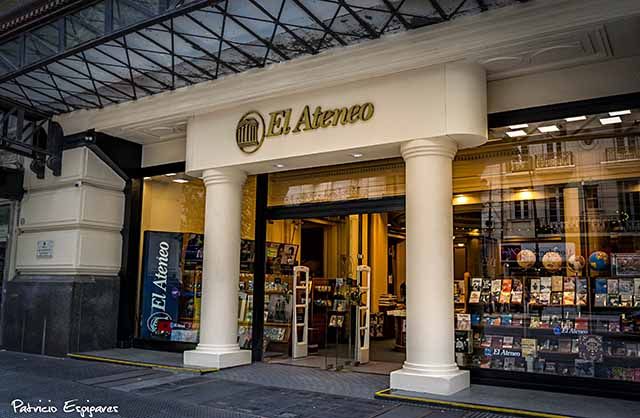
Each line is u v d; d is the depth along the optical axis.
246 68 7.70
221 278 8.27
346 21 6.44
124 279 10.15
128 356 9.07
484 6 6.00
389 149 7.11
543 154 7.14
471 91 6.50
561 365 6.73
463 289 7.45
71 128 9.97
